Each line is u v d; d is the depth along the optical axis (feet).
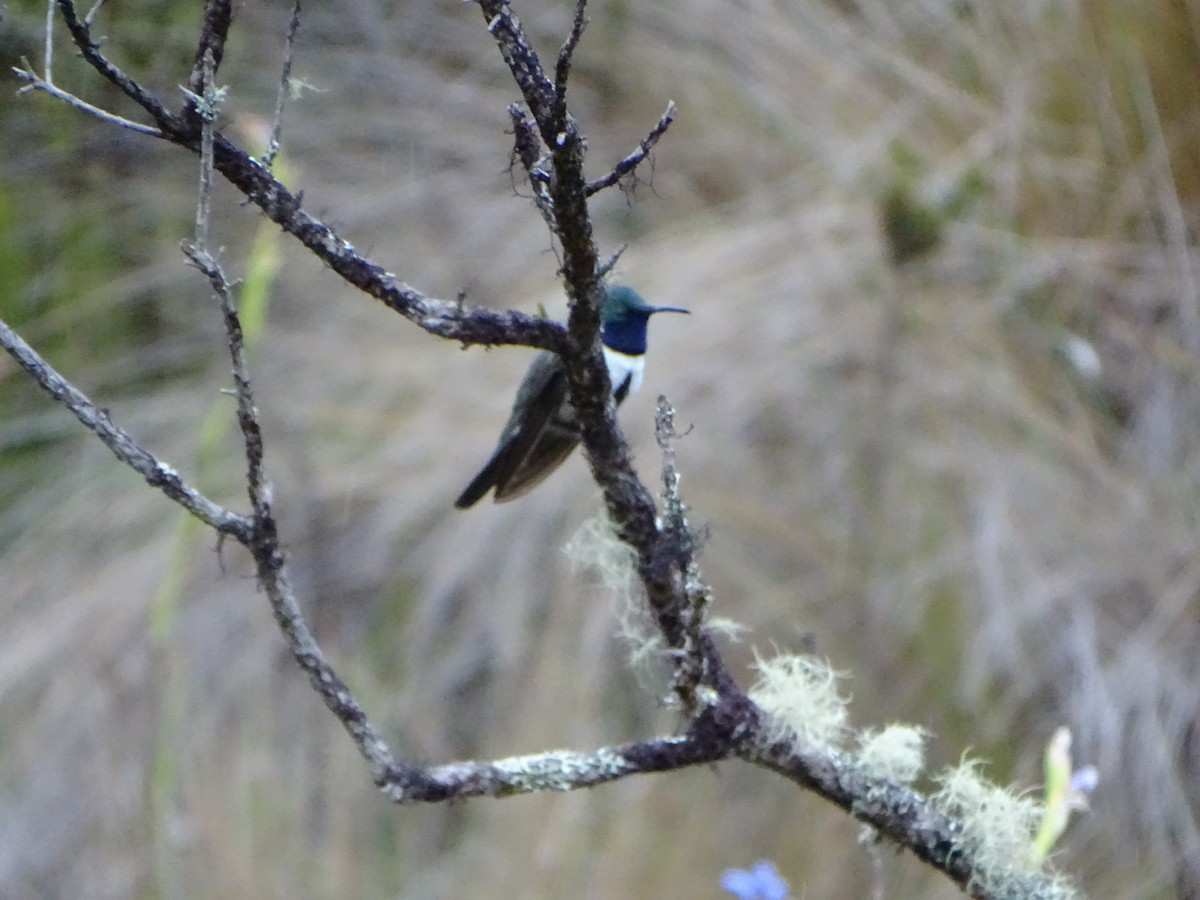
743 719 10.32
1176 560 27.20
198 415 33.01
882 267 30.27
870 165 31.65
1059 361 29.35
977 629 26.55
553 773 9.84
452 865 28.19
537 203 10.21
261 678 30.83
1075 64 30.45
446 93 36.37
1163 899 24.23
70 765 30.12
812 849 25.64
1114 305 29.60
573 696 27.81
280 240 33.19
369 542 31.17
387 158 35.60
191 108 9.20
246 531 9.19
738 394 29.32
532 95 8.75
